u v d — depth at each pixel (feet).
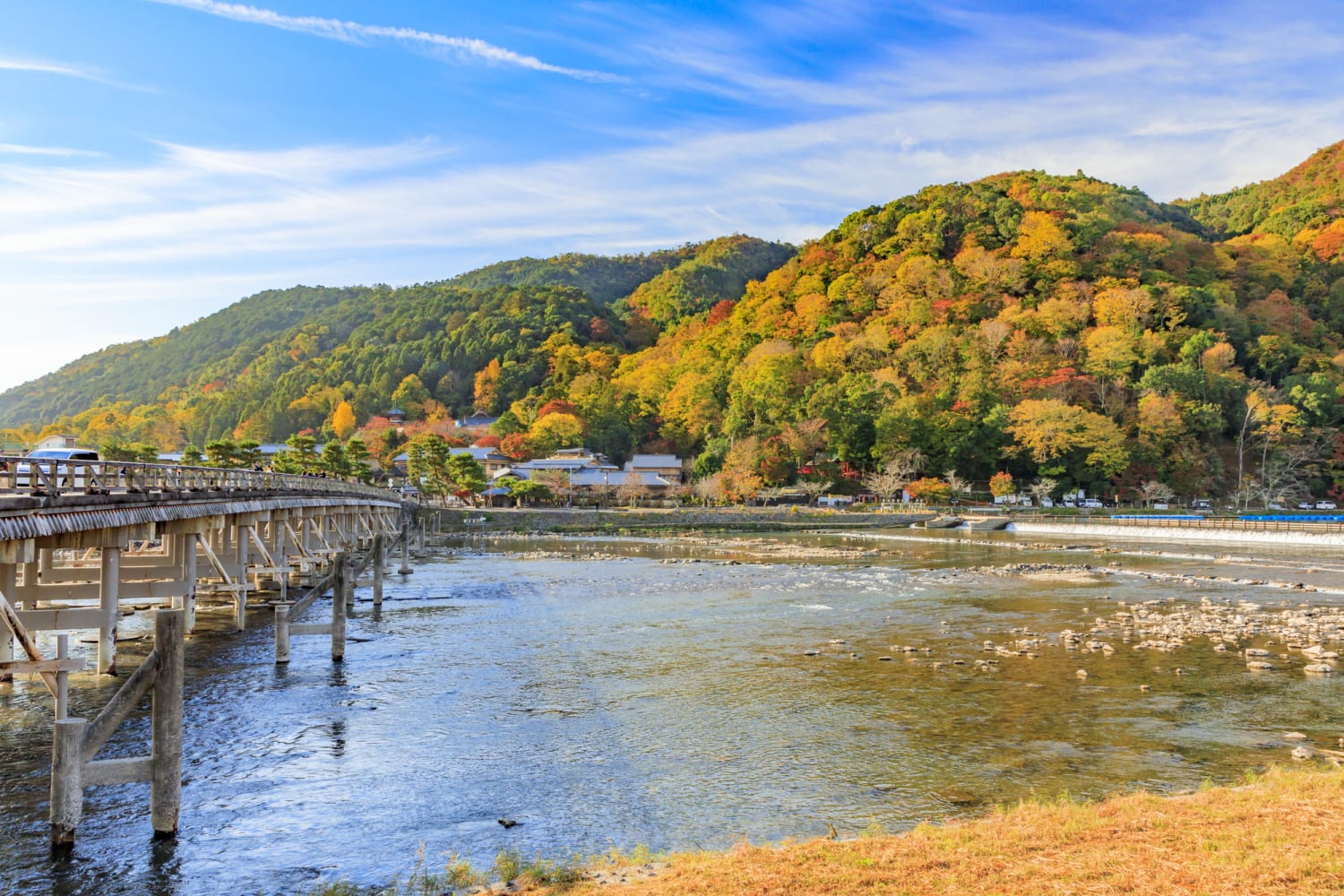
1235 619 129.39
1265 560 214.28
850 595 163.12
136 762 52.95
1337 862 39.83
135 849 51.57
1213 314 532.73
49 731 70.90
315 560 147.54
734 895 39.91
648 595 164.25
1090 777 63.67
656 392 592.19
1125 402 470.80
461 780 64.34
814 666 101.24
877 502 431.84
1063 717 79.15
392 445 573.74
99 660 88.22
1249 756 67.77
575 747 71.87
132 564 96.63
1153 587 170.40
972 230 654.53
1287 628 120.98
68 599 87.86
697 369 595.06
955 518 365.20
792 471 457.68
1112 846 43.98
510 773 65.82
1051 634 119.44
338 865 50.26
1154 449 430.61
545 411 563.07
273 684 91.66
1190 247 636.89
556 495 437.58
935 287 599.57
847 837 53.11
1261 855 41.11
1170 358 493.36
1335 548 239.91
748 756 69.46
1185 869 40.14
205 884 47.52
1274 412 433.48
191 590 88.63
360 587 177.47
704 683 93.56
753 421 485.15
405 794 61.57
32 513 54.08
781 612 142.31
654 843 53.26
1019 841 45.62
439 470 401.70
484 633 123.34
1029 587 172.86
